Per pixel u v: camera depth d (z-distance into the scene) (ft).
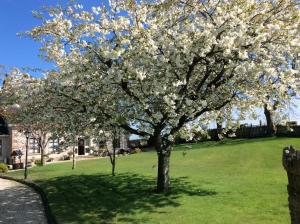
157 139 60.39
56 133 63.98
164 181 65.72
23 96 59.31
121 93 57.00
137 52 50.37
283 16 54.75
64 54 57.00
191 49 50.26
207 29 50.01
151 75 53.16
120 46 50.14
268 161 94.32
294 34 55.06
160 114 52.95
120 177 84.53
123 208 57.77
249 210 52.54
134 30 50.80
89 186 77.46
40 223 56.90
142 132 59.98
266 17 54.85
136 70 49.90
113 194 67.72
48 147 176.35
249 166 91.15
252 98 58.08
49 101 60.03
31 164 162.30
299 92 54.95
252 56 55.26
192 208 55.06
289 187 23.26
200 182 73.20
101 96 56.34
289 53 54.80
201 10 54.49
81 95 57.26
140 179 80.07
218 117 64.64
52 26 53.88
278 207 53.16
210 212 52.54
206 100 57.11
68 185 81.35
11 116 67.15
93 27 51.98
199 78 61.36
